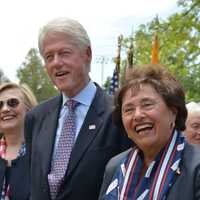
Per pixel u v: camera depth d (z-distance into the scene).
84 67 4.05
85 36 4.02
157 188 3.02
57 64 3.96
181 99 3.26
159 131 3.15
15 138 5.24
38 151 4.12
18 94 5.31
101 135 3.92
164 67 3.31
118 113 3.47
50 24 3.98
